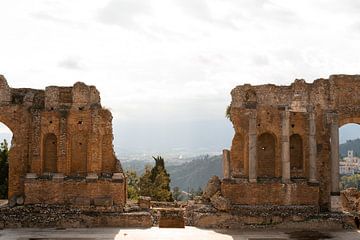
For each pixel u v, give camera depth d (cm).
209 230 4825
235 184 5259
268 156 5594
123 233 4569
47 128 5350
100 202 5041
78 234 4506
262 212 5044
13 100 5478
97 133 5316
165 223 5188
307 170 5497
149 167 9394
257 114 5441
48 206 5044
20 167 5306
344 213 5200
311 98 5519
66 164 5288
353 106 5528
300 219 5031
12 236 4406
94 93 5416
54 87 5403
